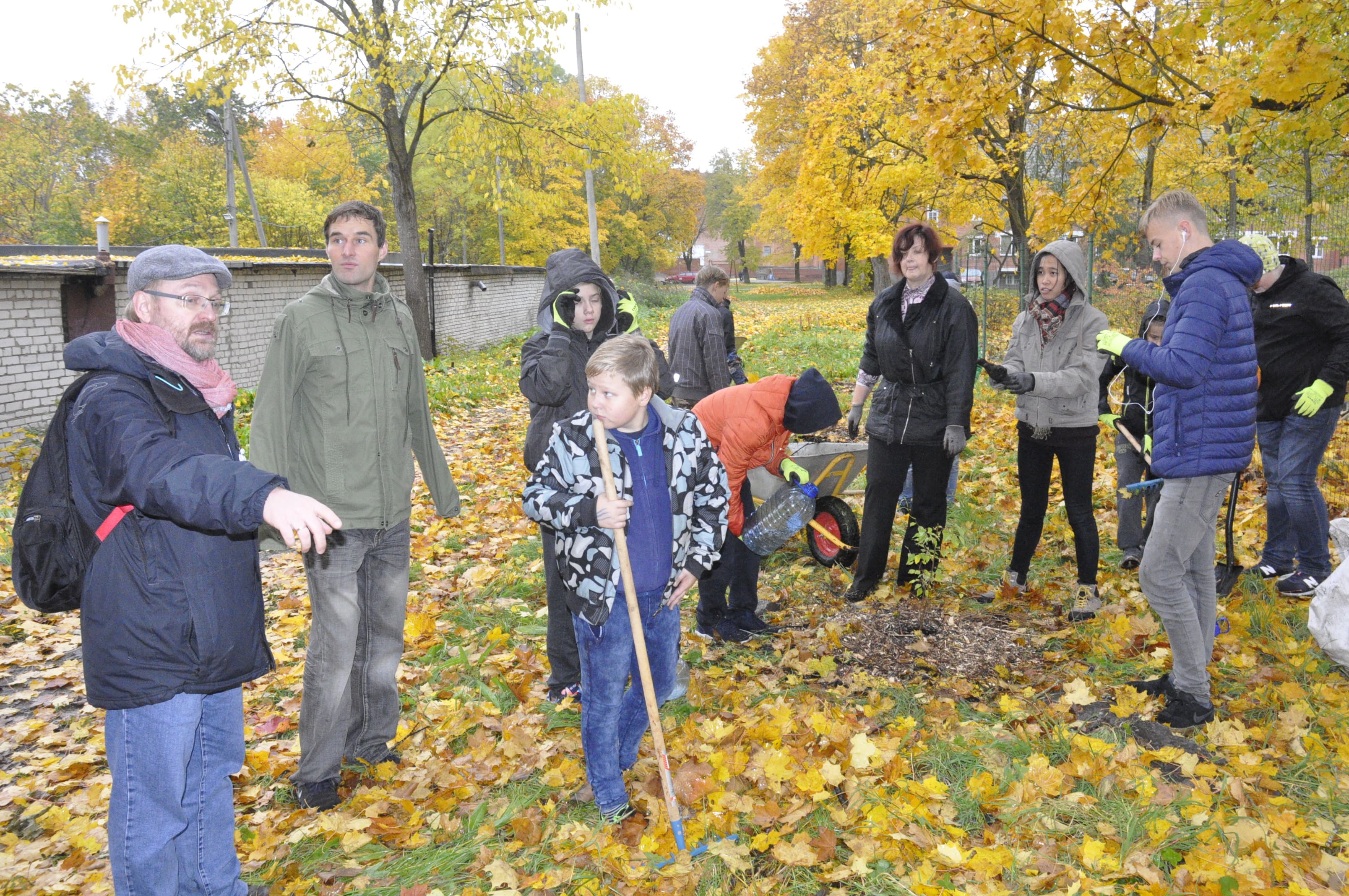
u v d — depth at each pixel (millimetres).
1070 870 2480
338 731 3047
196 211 42250
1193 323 3031
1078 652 3916
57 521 2041
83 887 2680
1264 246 4195
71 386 2098
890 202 17531
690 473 2793
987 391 10367
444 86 18516
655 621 2869
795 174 34000
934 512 4590
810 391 3873
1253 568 4527
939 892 2406
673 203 56688
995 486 6465
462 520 6684
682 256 87250
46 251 13445
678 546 2809
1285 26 5062
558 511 2604
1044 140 11469
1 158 46781
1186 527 3164
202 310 2178
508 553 5793
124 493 1970
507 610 4805
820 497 5141
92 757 3453
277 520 1904
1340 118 5422
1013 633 4148
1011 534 5438
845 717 3369
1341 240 11742
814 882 2547
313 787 3068
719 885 2557
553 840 2801
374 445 2980
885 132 13836
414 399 3244
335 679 2977
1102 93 6309
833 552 5137
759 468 4242
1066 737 3176
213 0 14930
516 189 20703
